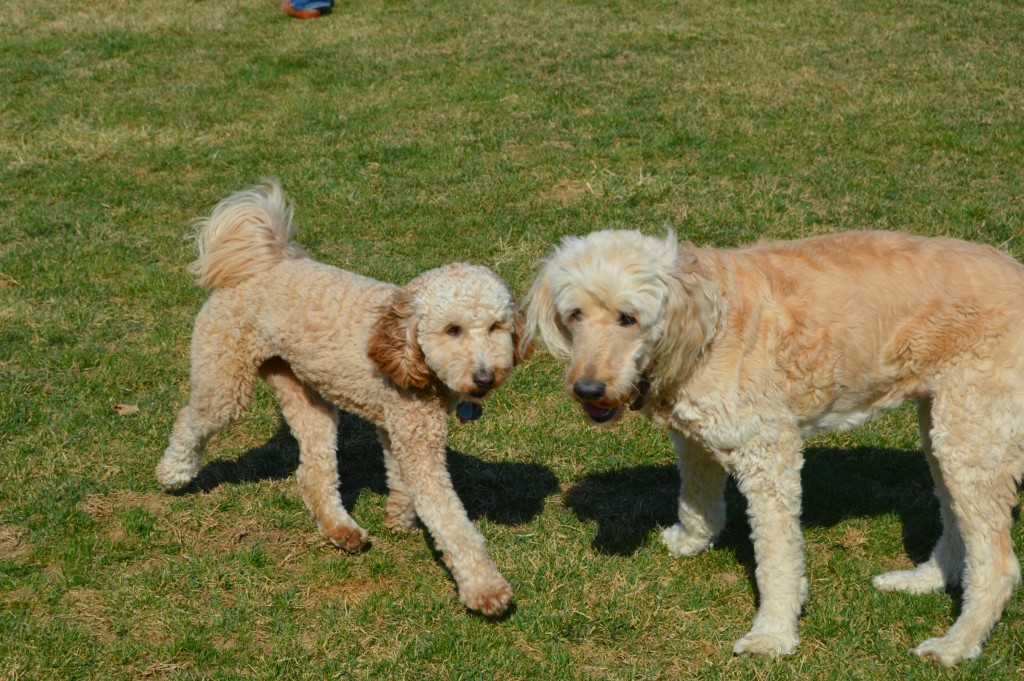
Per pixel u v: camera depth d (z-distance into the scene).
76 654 4.01
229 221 4.75
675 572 4.63
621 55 12.41
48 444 5.45
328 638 4.14
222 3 15.38
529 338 4.15
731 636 4.21
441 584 4.55
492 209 8.33
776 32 13.28
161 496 5.11
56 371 6.15
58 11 15.07
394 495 4.88
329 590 4.52
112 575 4.51
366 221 8.20
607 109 10.52
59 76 12.09
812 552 4.76
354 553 4.75
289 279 4.65
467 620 4.29
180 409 5.80
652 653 4.12
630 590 4.47
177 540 4.75
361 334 4.41
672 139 9.69
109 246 7.83
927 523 4.94
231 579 4.51
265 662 4.00
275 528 4.93
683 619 4.31
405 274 7.24
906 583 4.45
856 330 3.97
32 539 4.70
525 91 11.17
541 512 5.08
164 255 7.71
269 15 14.69
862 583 4.52
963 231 7.69
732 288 3.97
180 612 4.27
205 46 13.27
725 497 5.20
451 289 4.12
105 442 5.48
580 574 4.57
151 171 9.40
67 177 9.21
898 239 4.22
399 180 8.98
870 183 8.59
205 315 4.80
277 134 10.19
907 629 4.21
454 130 10.12
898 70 11.60
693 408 3.98
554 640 4.19
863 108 10.41
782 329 3.94
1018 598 4.30
